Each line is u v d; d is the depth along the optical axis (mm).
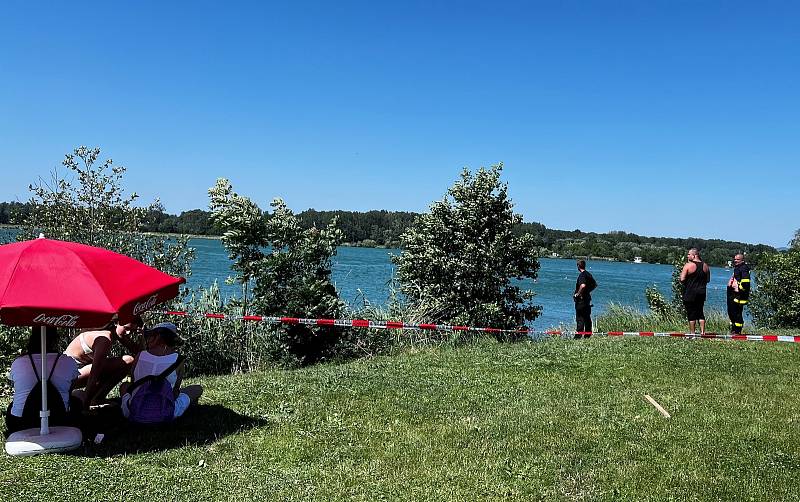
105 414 6711
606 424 6859
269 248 11945
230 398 7602
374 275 27562
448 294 15031
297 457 5805
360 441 6266
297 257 11695
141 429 6367
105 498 4688
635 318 18516
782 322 17422
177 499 4730
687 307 13633
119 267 5660
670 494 5105
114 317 5094
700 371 9625
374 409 7332
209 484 5059
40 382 5918
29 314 4906
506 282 15492
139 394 6332
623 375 9359
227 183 11797
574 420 7012
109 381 7262
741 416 7199
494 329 13898
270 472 5422
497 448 6090
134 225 11297
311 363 11711
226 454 5816
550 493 5113
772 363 10375
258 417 6949
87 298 5086
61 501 4594
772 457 5875
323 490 5062
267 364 10914
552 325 20781
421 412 7270
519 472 5527
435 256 15156
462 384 8688
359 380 8703
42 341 5828
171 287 5969
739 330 15180
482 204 15227
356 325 10875
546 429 6668
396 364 10172
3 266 5203
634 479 5391
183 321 10703
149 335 6562
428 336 13695
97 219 11016
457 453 5949
